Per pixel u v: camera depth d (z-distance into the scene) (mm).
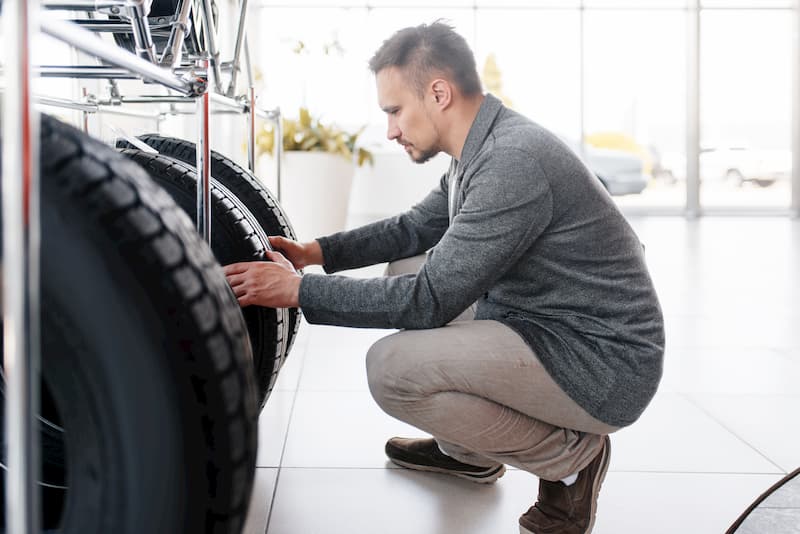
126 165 653
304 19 8844
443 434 1229
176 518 614
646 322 1222
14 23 466
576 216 1186
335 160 4656
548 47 9312
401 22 9000
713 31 9336
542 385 1180
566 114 9453
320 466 1558
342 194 4746
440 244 1177
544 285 1216
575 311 1213
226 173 1617
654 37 9367
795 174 9453
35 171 479
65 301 583
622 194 9672
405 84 1237
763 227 7727
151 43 1016
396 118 1274
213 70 1528
